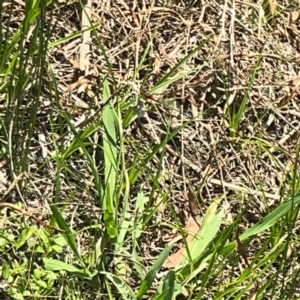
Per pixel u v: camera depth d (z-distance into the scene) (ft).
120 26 2.23
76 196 2.03
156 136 2.07
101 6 2.23
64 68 2.16
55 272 1.92
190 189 2.11
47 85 2.07
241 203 2.16
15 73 1.94
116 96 2.06
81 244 2.00
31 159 2.03
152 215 2.00
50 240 1.90
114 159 1.96
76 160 2.06
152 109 2.17
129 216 2.03
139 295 1.86
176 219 1.89
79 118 2.11
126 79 2.17
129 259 1.99
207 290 2.01
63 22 2.17
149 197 2.00
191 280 2.00
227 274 2.06
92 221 2.02
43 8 1.65
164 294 1.79
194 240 2.00
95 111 2.12
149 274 1.82
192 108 2.22
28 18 1.72
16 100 1.98
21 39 1.71
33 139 2.05
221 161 2.19
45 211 1.99
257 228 1.93
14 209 1.87
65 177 2.04
